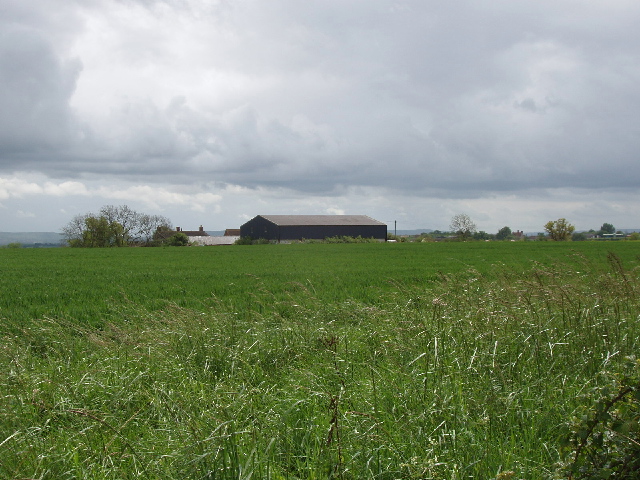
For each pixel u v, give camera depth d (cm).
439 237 11956
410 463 427
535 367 657
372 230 11912
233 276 2558
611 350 677
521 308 812
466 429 492
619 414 330
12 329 1146
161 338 844
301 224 11338
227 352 784
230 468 408
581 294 845
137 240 11762
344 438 475
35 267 3359
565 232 10150
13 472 433
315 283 2105
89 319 1328
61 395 624
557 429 496
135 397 623
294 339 860
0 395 571
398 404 551
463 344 708
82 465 466
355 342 827
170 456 443
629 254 4119
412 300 948
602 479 320
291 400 596
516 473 425
